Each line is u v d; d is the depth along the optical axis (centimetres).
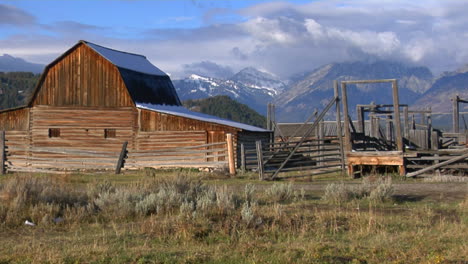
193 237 1091
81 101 3819
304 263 907
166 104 4406
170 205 1420
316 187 2034
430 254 963
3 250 1014
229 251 985
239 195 1656
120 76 3791
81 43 3834
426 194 1756
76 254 952
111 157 3148
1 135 3073
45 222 1279
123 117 3769
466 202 1462
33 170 3047
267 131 4497
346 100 2597
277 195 1661
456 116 3862
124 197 1461
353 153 2495
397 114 2473
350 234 1130
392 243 1034
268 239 1088
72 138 3803
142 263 902
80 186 2125
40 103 3847
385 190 1619
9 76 15862
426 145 3359
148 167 3075
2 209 1336
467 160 2433
